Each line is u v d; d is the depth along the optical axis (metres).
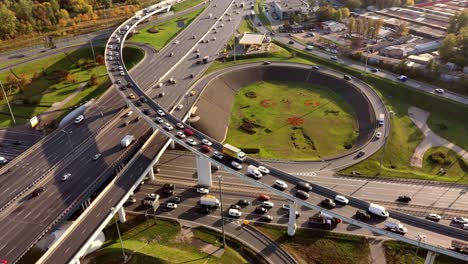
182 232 114.62
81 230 100.31
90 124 155.25
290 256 105.06
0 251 93.00
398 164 145.12
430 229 90.81
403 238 88.06
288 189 104.69
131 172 122.44
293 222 108.81
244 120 176.88
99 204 109.19
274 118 178.88
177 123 138.25
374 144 152.88
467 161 147.75
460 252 82.69
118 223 118.19
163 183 135.50
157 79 192.50
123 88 168.25
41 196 112.81
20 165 130.38
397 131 163.38
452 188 129.88
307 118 178.38
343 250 106.12
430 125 172.38
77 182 118.69
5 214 105.56
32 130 171.25
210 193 130.00
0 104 190.88
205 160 127.56
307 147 157.88
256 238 111.44
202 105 174.25
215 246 109.56
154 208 119.81
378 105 177.62
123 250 104.38
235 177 138.12
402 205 120.50
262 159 148.25
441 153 151.50
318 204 99.38
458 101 181.50
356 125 172.00
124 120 157.38
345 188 128.88
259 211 120.38
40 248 105.00
